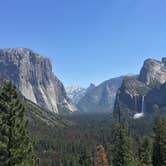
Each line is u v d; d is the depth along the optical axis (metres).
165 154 88.56
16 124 37.81
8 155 37.22
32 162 38.88
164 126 89.75
